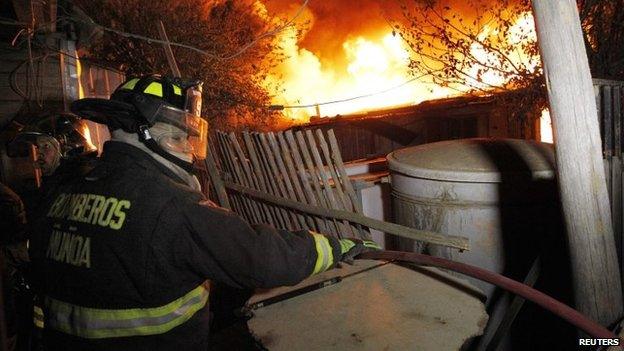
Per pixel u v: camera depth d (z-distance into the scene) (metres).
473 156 3.61
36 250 1.58
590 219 2.14
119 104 1.51
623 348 1.72
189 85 1.68
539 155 3.49
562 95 2.09
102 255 1.37
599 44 7.68
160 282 1.36
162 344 1.42
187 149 1.70
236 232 1.41
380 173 5.65
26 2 4.29
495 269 3.37
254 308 2.45
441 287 2.56
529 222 3.29
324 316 2.32
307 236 1.74
